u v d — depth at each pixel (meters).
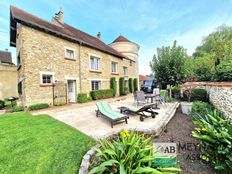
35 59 9.30
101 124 5.59
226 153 2.70
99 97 13.81
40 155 3.14
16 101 12.12
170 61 12.32
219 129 3.04
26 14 11.28
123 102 12.01
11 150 3.32
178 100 11.67
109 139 4.00
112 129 4.94
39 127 4.96
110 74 16.88
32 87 9.09
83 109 8.98
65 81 11.20
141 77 42.12
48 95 9.91
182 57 12.21
